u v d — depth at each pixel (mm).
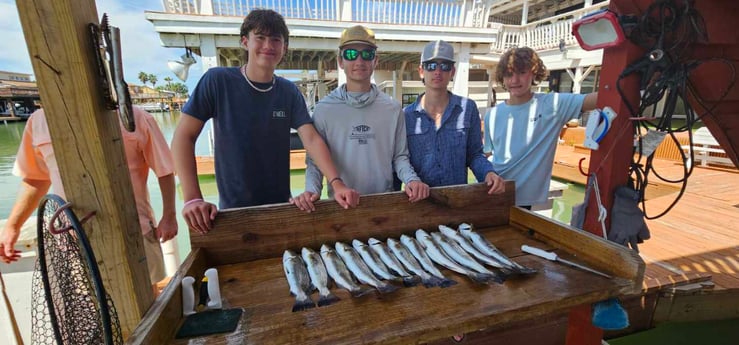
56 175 1526
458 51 6527
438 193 1484
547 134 2045
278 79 1691
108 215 909
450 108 1954
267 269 1212
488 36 6461
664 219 3467
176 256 2594
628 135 1464
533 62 2018
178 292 930
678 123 7523
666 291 2240
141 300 1001
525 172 2102
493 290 1047
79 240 822
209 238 1220
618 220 1504
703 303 2260
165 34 5121
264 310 964
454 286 1079
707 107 1520
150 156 1761
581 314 1560
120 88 863
